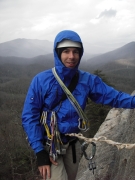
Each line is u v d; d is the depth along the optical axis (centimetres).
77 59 219
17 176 1338
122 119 612
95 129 1672
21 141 1487
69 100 216
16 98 4550
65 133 217
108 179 419
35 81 220
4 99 4584
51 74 221
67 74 217
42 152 209
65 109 215
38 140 209
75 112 218
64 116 215
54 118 214
